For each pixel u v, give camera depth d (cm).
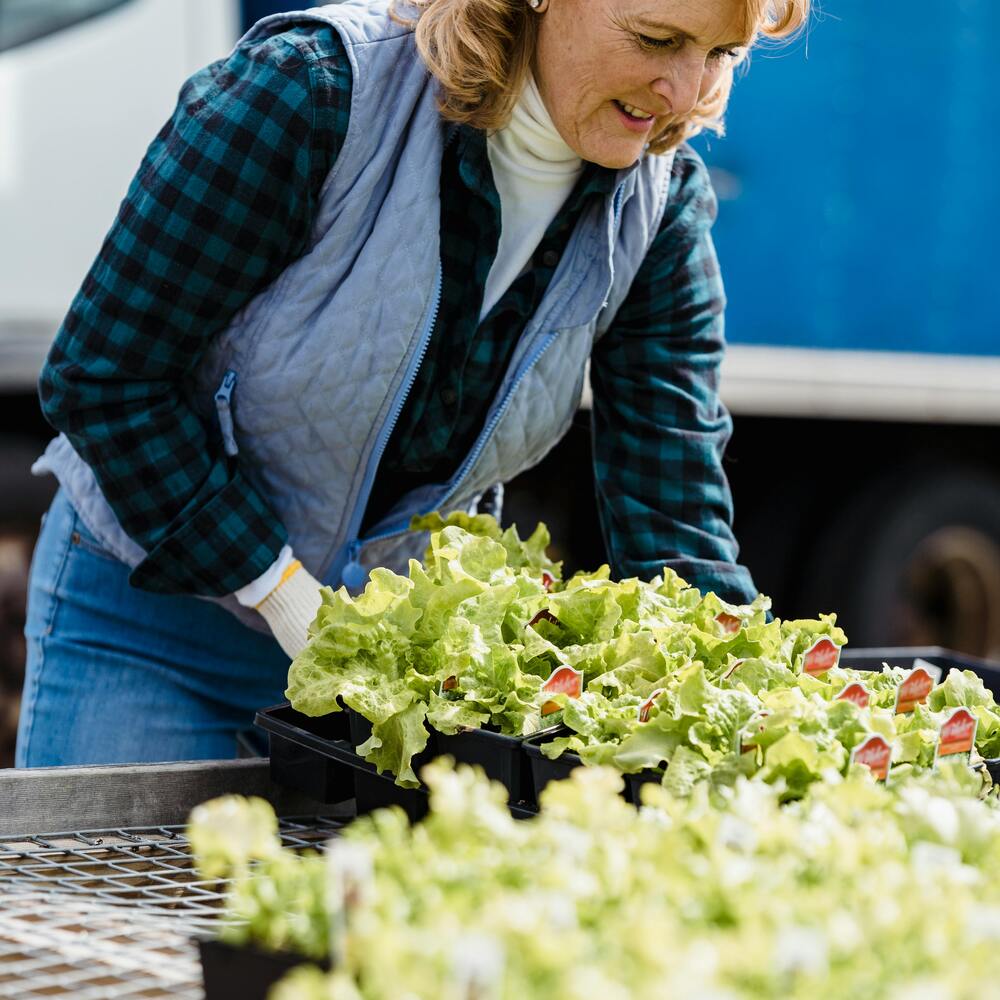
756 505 420
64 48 308
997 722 144
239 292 159
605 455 186
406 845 102
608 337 184
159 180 154
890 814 111
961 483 431
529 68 157
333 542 177
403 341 162
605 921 89
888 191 397
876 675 154
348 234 160
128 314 158
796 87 384
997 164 410
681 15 144
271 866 102
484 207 162
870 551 421
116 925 117
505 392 173
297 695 141
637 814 126
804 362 393
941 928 88
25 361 311
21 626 341
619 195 168
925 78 398
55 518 191
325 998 82
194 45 314
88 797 144
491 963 78
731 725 126
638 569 180
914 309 405
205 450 166
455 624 142
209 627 185
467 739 139
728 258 381
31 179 308
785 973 82
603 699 140
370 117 155
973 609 437
